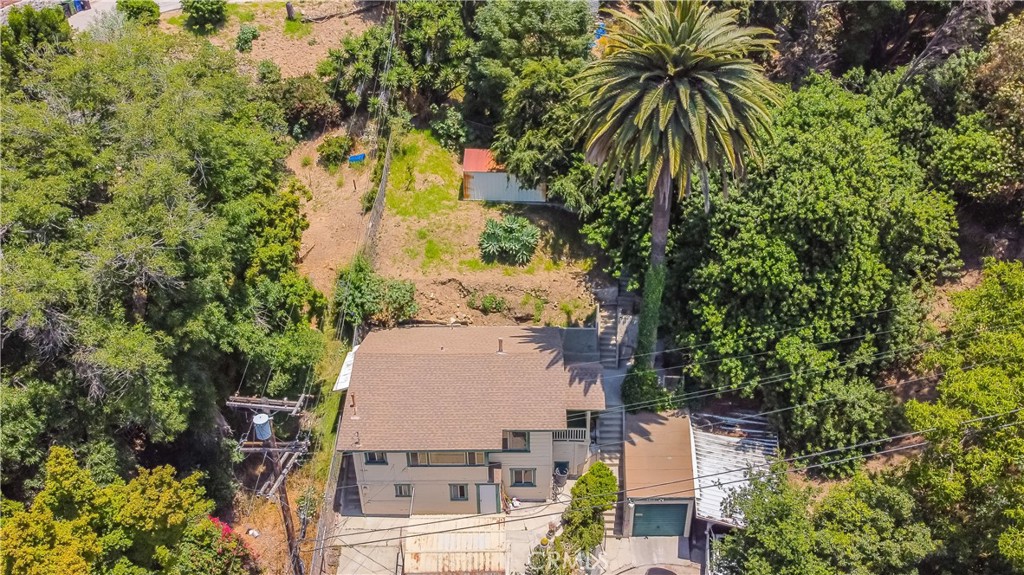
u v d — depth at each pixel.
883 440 34.38
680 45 29.59
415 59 47.88
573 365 36.81
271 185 37.69
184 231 28.89
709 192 36.22
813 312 36.62
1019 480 27.94
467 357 36.06
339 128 47.34
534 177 42.44
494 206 44.97
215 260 31.47
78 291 27.55
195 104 33.00
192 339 30.88
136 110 30.83
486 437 33.72
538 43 44.09
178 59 39.56
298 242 39.38
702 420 38.25
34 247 27.39
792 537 29.48
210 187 33.34
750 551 30.56
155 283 29.81
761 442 37.16
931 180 40.22
